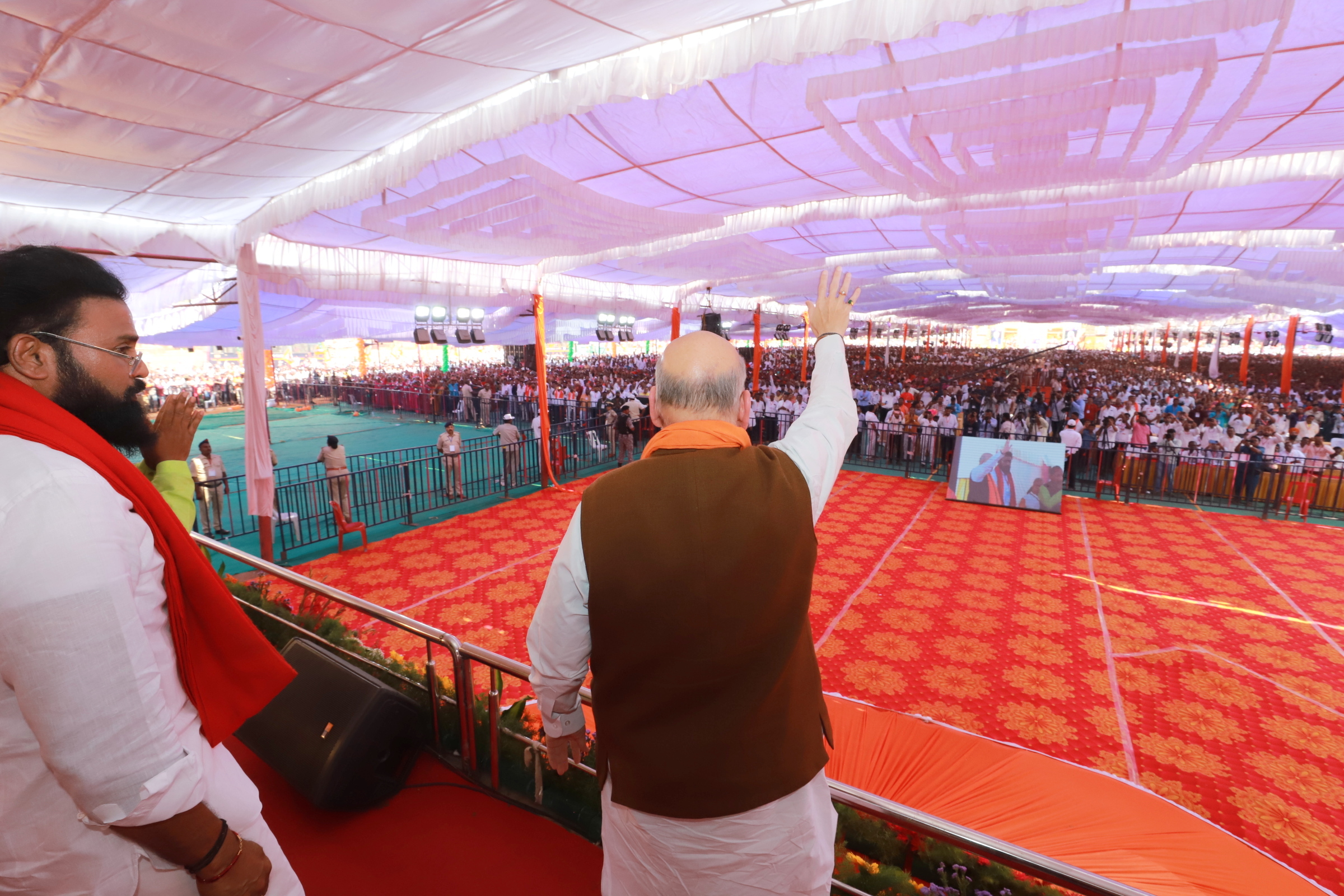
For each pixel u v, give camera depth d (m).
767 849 1.12
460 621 6.81
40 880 0.98
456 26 3.58
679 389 1.22
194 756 1.01
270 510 8.61
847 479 13.77
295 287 11.00
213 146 5.22
